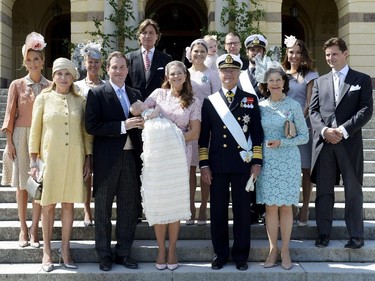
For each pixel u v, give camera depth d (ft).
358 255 18.76
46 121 17.49
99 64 20.56
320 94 19.43
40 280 17.30
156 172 16.90
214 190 17.90
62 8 66.44
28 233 19.74
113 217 21.61
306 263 18.58
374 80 46.88
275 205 17.79
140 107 17.53
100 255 17.61
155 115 17.51
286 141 17.52
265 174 17.72
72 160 17.47
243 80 20.51
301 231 20.39
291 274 17.44
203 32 47.16
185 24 64.59
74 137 17.54
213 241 18.01
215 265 17.74
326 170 19.07
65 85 17.63
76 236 19.98
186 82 18.38
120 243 18.03
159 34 21.91
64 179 17.31
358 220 18.75
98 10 46.32
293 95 20.93
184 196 17.17
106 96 17.69
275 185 17.52
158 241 17.72
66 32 68.08
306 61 20.98
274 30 46.32
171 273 17.38
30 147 17.54
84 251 18.66
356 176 18.78
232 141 17.74
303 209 20.61
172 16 64.03
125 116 17.87
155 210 16.83
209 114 18.13
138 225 20.35
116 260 18.33
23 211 19.13
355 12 47.16
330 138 18.52
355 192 18.72
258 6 46.14
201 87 21.27
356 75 18.90
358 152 18.81
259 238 20.44
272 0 46.39
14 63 65.10
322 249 18.81
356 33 47.06
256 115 17.95
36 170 17.51
